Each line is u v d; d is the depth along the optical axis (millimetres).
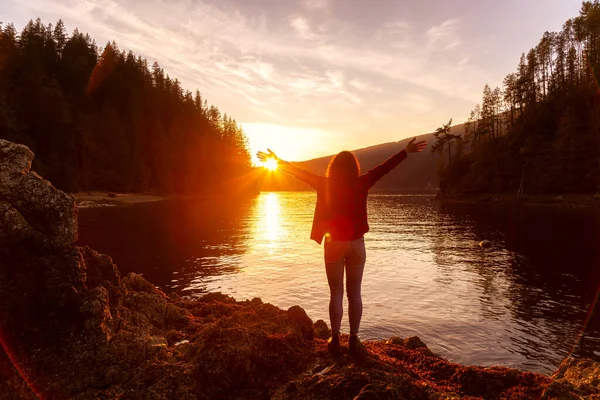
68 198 3699
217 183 148875
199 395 2988
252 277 16562
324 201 3508
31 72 84062
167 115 140500
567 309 12156
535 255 22688
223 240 29469
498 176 97562
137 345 3344
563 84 106688
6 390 2809
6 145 3781
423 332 10047
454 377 3863
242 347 3344
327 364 3500
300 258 21562
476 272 17984
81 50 118938
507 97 124062
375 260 21344
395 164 3490
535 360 8469
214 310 5379
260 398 3119
